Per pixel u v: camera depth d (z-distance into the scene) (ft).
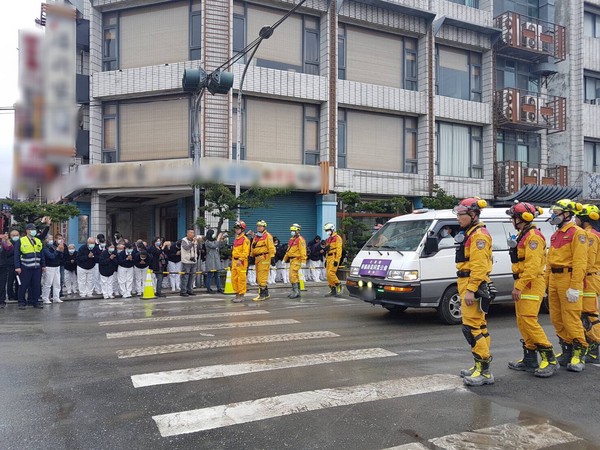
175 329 28.07
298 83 61.21
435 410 15.75
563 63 80.18
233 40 59.36
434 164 70.85
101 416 15.21
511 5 79.05
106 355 22.26
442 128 72.79
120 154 60.08
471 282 17.98
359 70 67.10
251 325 29.32
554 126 77.20
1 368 20.29
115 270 43.55
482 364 18.25
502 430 14.26
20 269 36.70
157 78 57.72
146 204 73.97
